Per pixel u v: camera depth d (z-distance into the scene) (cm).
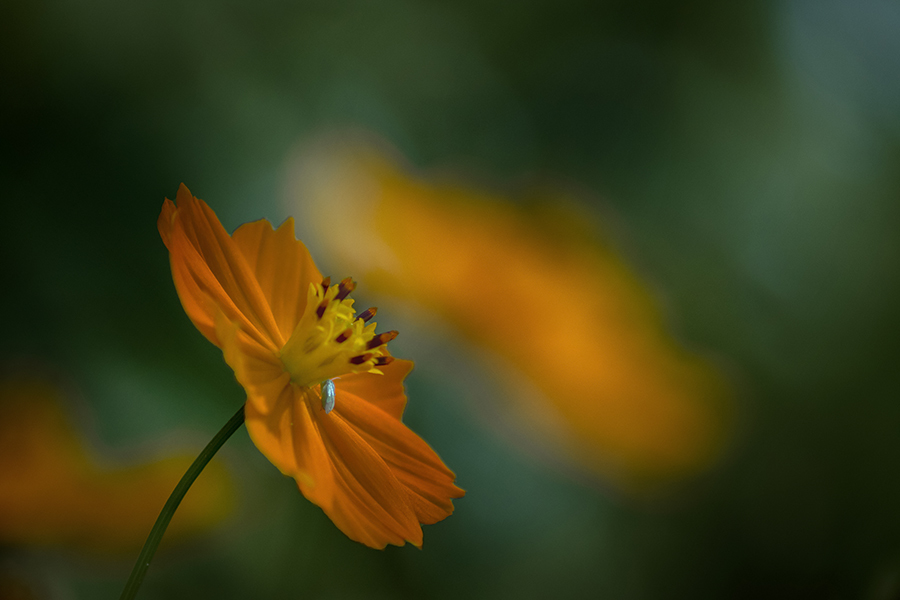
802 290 73
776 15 83
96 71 50
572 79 80
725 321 70
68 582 43
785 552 58
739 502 58
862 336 70
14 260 47
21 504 41
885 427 65
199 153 51
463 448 50
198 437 47
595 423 49
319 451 39
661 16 84
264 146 53
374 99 62
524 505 50
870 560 57
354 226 50
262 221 41
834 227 76
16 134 48
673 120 79
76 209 48
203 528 43
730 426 52
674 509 55
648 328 55
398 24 69
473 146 73
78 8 50
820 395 66
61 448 43
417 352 49
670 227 76
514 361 49
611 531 52
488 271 49
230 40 55
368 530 39
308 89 59
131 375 47
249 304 40
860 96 81
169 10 51
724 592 55
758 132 79
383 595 47
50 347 47
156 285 48
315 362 40
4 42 48
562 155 78
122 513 42
